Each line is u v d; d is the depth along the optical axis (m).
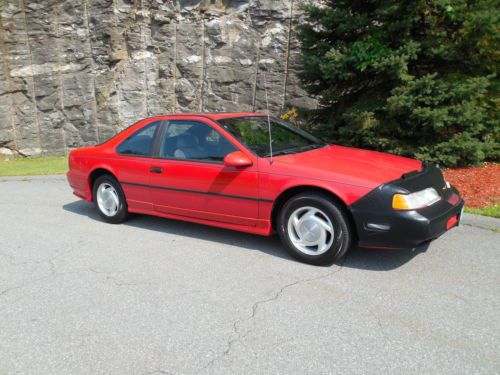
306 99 12.35
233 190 4.57
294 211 4.25
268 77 12.65
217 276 4.05
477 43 7.37
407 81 7.41
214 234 5.30
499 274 3.95
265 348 2.87
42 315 3.41
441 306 3.38
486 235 4.96
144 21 13.46
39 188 8.86
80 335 3.10
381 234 3.84
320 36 8.55
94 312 3.43
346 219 4.01
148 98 13.89
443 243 4.73
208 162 4.77
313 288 3.74
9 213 6.74
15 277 4.18
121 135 5.80
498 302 3.43
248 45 12.75
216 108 13.36
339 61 7.69
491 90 7.99
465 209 5.70
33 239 5.36
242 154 4.44
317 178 4.09
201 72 13.39
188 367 2.69
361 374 2.57
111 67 13.91
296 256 4.31
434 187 4.15
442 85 7.23
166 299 3.62
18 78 14.20
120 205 5.79
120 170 5.61
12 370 2.72
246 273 4.10
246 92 12.98
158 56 13.63
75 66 14.07
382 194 3.83
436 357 2.72
